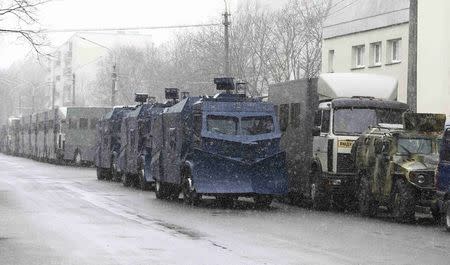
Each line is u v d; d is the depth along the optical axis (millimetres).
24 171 59344
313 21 73875
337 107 28219
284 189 28516
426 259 15695
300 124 30797
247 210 27984
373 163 25609
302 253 16328
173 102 36938
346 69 50312
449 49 39500
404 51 44469
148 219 23578
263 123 28906
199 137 28719
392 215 25594
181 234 19641
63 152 71375
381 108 28438
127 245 17344
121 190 38188
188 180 29031
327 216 26031
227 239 18703
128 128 41938
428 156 24312
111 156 46500
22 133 104000
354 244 18047
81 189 38438
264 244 17812
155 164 33250
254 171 28438
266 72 74875
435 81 40312
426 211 26328
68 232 19828
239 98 30531
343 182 27781
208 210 27328
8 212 25438
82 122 69875
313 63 72438
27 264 14547
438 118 25297
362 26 48594
